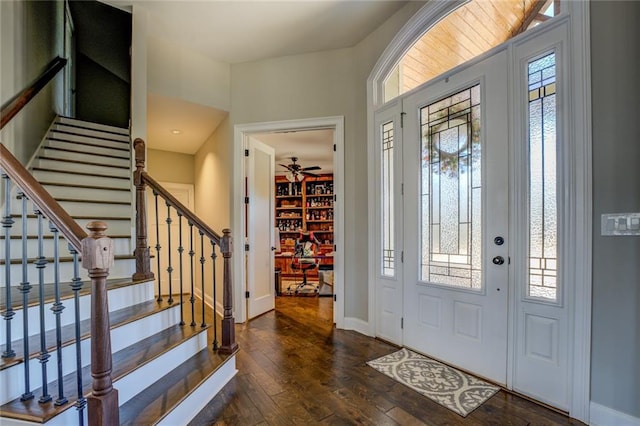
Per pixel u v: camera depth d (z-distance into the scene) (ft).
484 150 7.62
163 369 6.66
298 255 20.20
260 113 12.46
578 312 5.98
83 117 18.16
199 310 13.85
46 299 6.20
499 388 7.19
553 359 6.41
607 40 5.66
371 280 10.71
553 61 6.47
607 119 5.66
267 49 11.75
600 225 5.74
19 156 9.18
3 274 7.27
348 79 11.59
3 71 8.29
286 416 6.25
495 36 7.69
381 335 10.42
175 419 5.68
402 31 9.45
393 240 10.11
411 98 9.44
